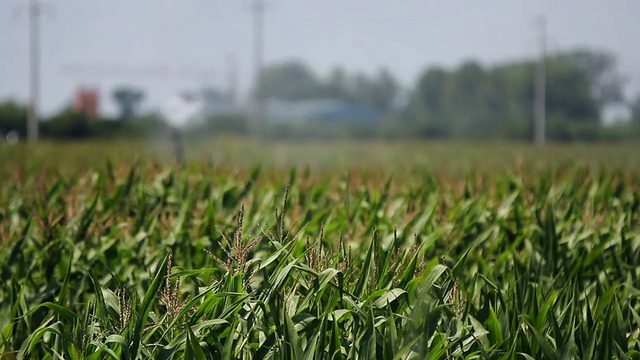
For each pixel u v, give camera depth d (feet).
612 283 55.77
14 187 91.66
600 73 608.60
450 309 40.91
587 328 41.88
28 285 54.65
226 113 540.52
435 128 627.87
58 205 74.90
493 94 647.56
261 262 42.80
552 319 41.45
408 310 40.86
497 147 388.78
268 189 91.35
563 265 56.59
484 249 62.95
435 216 68.85
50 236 60.70
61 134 518.37
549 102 616.39
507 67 645.92
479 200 69.31
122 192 71.41
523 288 46.06
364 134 610.24
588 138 543.39
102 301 42.22
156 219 63.62
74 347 39.68
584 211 76.48
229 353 36.60
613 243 61.57
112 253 59.52
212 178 88.74
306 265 41.93
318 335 37.11
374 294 38.91
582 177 93.35
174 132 183.62
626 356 39.19
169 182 81.00
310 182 89.40
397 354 35.27
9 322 47.57
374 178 93.15
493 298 44.83
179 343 37.68
